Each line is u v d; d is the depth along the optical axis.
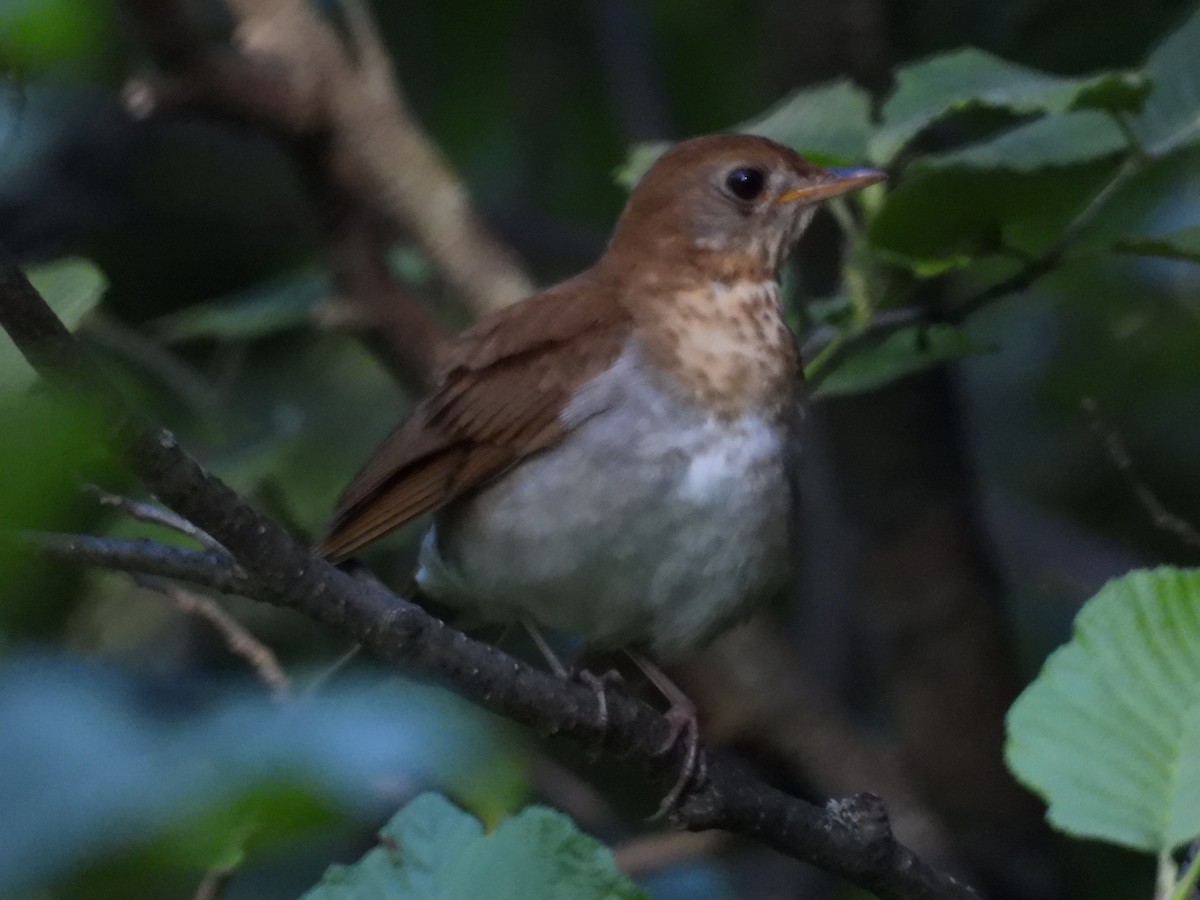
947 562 12.80
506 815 5.09
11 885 3.18
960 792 12.63
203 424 11.48
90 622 10.86
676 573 9.15
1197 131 9.16
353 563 9.56
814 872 12.31
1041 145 9.02
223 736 3.42
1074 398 14.23
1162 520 9.28
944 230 9.22
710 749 7.93
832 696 12.70
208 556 6.41
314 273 11.97
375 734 3.52
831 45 13.22
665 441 9.09
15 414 3.23
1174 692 5.58
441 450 9.35
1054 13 13.18
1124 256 12.98
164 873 3.33
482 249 11.49
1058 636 13.90
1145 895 12.42
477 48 14.44
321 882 5.06
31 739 3.30
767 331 9.53
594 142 15.06
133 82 10.76
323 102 10.97
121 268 14.22
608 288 9.71
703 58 15.03
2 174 10.23
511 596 9.43
